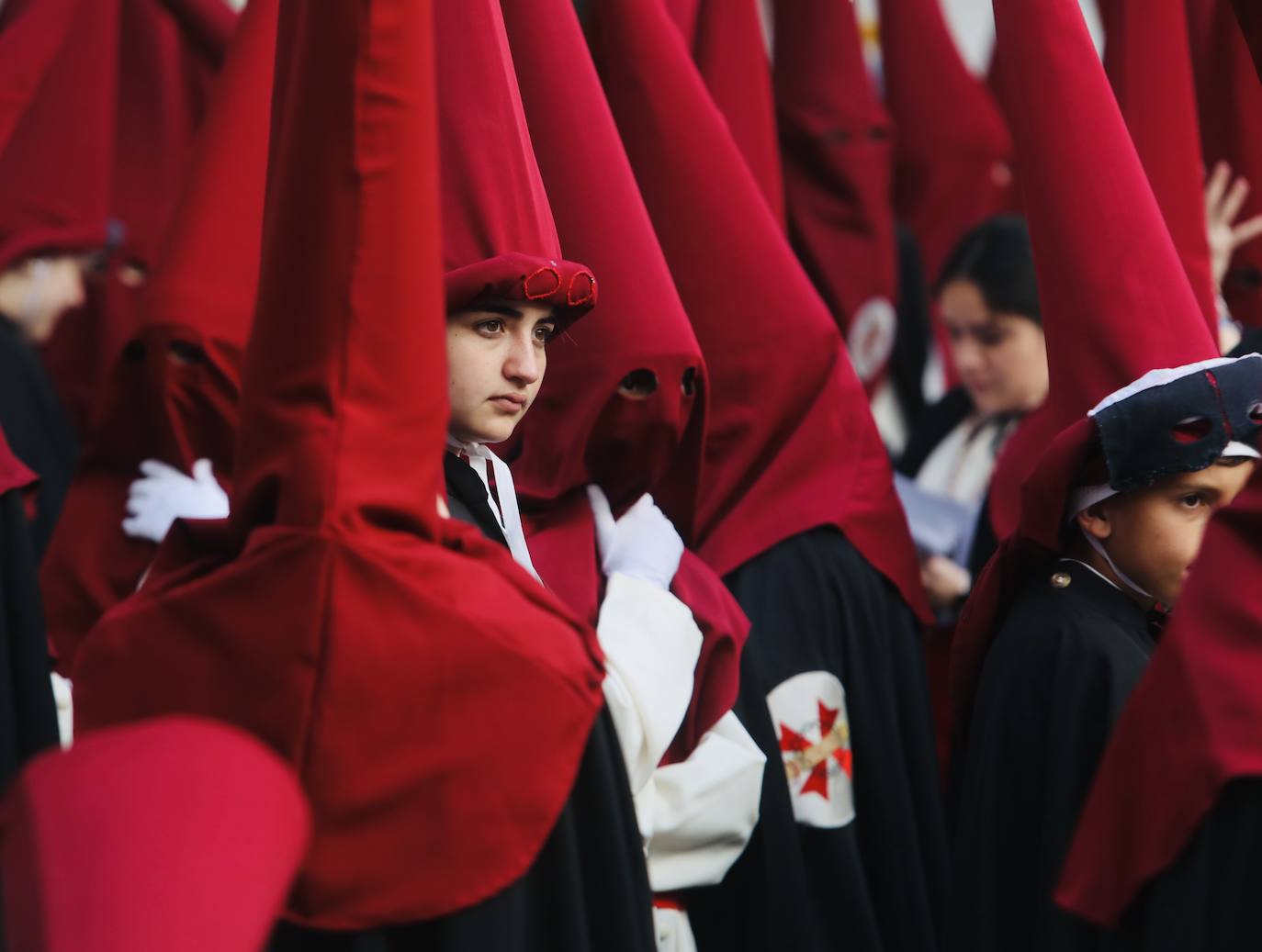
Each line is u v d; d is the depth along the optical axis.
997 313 10.05
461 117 6.55
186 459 8.06
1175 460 6.43
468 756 5.05
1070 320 7.15
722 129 8.35
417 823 5.01
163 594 5.28
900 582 8.38
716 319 8.20
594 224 7.36
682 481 7.69
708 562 8.16
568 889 5.30
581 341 7.29
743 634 7.23
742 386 8.22
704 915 7.29
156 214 12.55
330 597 4.96
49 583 7.97
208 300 7.92
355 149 5.03
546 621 5.38
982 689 6.88
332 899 4.93
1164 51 8.17
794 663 7.81
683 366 7.24
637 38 8.27
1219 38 9.75
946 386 13.83
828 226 13.13
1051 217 7.20
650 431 7.31
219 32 11.03
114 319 12.47
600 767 5.53
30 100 9.72
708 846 6.74
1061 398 7.25
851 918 7.62
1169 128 8.17
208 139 8.16
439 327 5.19
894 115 14.74
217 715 5.02
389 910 4.97
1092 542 6.83
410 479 5.14
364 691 4.96
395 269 5.08
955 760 7.45
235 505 5.26
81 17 10.95
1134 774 5.52
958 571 9.73
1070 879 5.67
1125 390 6.55
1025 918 6.51
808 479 8.31
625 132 8.33
